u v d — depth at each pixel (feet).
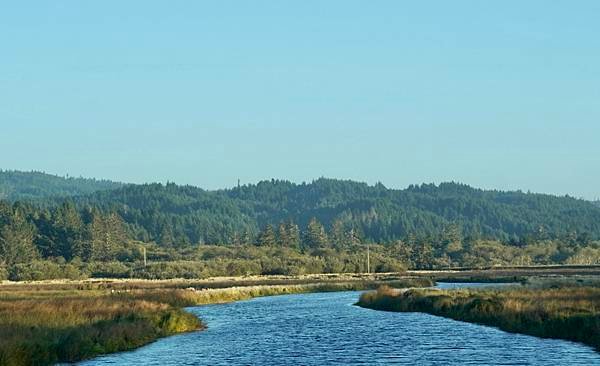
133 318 201.87
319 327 217.36
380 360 151.64
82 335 162.30
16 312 194.08
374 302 299.17
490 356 153.28
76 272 593.83
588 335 170.60
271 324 228.63
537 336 182.50
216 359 155.53
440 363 146.61
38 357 140.36
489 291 286.05
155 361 152.87
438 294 282.97
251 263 647.56
